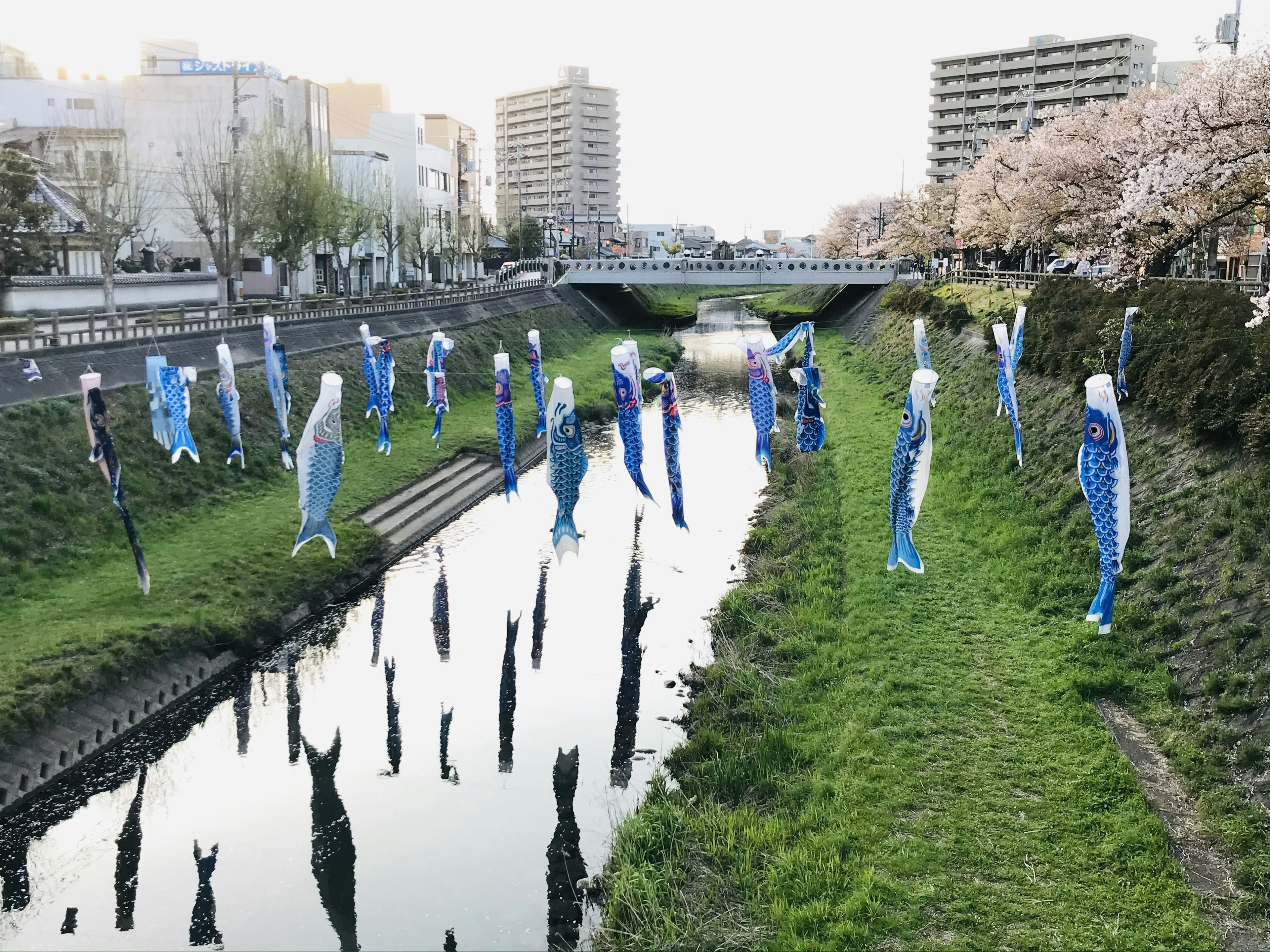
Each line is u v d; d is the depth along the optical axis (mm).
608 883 18141
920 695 22062
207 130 67938
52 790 21156
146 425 34938
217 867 19375
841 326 90438
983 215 73312
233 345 43562
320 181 58562
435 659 28203
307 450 24562
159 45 72188
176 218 65312
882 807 18219
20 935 17484
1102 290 40625
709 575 34125
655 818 18828
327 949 17078
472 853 19766
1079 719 20547
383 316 58312
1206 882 15820
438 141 132250
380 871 19250
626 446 25344
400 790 21984
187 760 23000
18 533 27734
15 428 30328
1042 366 40688
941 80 144250
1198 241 45344
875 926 15336
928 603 26984
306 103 78000
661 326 103938
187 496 34031
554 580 33938
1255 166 33844
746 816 18734
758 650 25875
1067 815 17656
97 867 19344
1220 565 22797
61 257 52312
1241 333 28797
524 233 136875
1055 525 29797
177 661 25391
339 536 34031
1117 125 48688
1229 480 24891
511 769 22797
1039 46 133125
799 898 16281
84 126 58844
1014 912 15445
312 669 27422
